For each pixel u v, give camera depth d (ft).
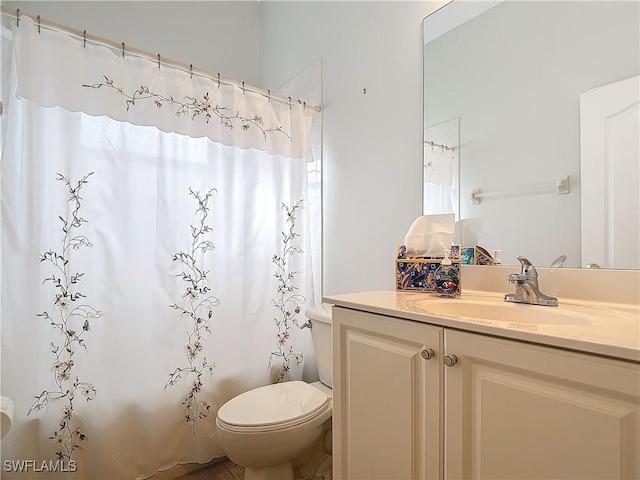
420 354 2.97
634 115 3.27
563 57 3.70
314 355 6.44
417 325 2.99
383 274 5.40
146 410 5.12
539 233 3.85
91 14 6.66
